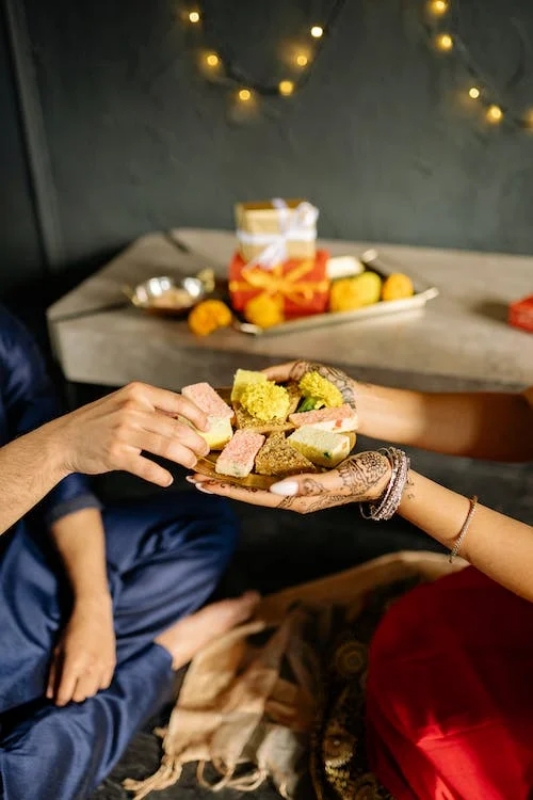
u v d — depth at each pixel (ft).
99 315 7.14
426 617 4.94
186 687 5.87
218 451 4.39
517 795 4.09
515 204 8.16
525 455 5.10
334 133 8.21
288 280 6.90
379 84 7.86
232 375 6.68
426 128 7.97
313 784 5.20
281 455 4.11
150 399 4.00
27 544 5.02
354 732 5.31
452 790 4.25
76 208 9.25
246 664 6.03
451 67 7.61
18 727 4.55
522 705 4.23
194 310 6.85
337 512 7.94
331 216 8.71
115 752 4.97
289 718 5.60
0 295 9.91
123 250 9.45
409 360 6.33
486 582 5.00
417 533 7.66
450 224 8.45
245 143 8.47
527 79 7.51
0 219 9.39
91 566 5.04
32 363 5.16
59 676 4.75
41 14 8.09
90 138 8.76
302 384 4.73
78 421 4.01
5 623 4.69
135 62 8.23
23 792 4.49
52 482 4.14
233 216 8.98
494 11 7.27
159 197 9.01
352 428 4.57
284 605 6.51
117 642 5.22
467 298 7.41
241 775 5.40
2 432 5.00
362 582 6.65
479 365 6.26
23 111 8.57
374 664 4.87
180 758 5.43
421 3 7.36
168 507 5.73
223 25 7.88
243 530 7.70
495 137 7.85
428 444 5.12
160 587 5.35
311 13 7.65
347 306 7.03
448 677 4.51
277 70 8.00
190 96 8.32
